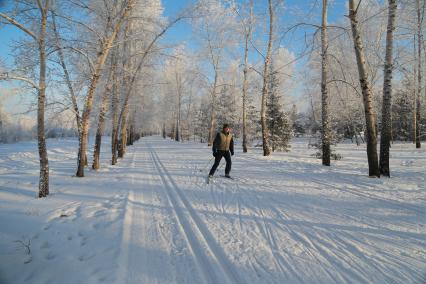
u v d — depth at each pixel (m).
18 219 5.00
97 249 3.67
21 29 6.34
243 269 3.02
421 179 7.29
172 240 3.81
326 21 11.03
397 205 5.09
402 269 2.92
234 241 3.72
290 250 3.43
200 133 48.12
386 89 7.96
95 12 9.26
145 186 7.45
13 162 13.88
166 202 5.73
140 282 2.82
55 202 6.06
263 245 3.58
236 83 29.27
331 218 4.51
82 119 9.51
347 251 3.37
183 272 3.00
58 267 3.31
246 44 19.27
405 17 11.33
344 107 21.69
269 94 22.05
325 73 11.05
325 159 10.96
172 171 10.07
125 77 13.24
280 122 21.75
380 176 7.94
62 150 20.45
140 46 13.10
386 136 7.93
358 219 4.43
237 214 4.82
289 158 14.10
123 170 10.94
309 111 34.75
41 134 6.68
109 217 4.85
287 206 5.23
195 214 4.87
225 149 8.21
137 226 4.38
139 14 10.88
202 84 26.69
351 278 2.79
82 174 9.45
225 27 22.30
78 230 4.38
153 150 22.52
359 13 13.23
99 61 9.11
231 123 35.22
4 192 7.15
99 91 12.92
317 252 3.36
